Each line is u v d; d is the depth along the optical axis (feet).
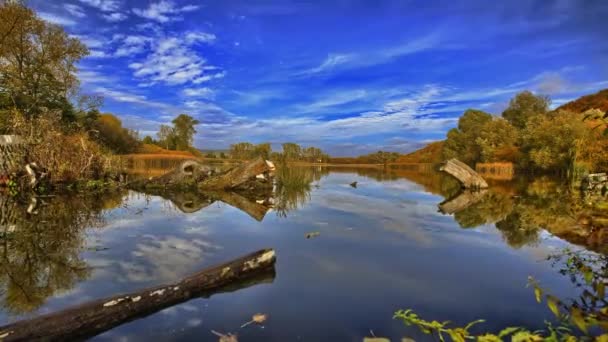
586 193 29.89
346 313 7.86
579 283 9.70
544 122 80.38
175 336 6.81
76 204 25.40
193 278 8.99
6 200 26.32
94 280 9.68
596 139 40.37
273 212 23.31
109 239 14.67
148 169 71.56
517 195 34.35
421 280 10.06
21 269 10.59
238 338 6.72
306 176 48.06
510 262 11.85
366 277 10.28
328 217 21.26
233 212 23.02
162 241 14.47
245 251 13.09
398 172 102.89
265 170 40.14
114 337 6.81
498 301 8.57
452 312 7.94
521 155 93.91
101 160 39.24
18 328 6.42
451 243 14.62
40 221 18.60
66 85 69.92
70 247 13.26
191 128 182.29
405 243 14.65
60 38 66.44
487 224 18.99
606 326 4.89
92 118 79.10
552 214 21.39
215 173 42.78
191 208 24.72
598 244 13.61
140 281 9.65
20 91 60.08
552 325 7.21
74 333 6.80
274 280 10.00
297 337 6.79
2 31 57.36
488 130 114.01
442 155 146.10
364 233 16.60
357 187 45.03
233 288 9.36
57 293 8.74
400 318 7.62
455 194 36.01
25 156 32.30
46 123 35.42
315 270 10.93
